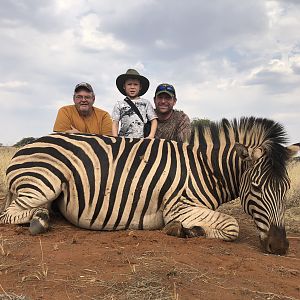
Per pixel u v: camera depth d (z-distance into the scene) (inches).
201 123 85.1
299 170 183.8
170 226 73.3
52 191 76.9
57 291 45.7
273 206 68.3
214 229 73.0
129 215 77.0
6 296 42.1
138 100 107.3
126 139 82.7
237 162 79.0
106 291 45.8
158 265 54.3
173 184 77.2
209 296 46.1
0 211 86.0
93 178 77.4
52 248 62.0
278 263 61.6
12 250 60.7
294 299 47.4
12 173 80.4
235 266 57.3
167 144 82.0
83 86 103.7
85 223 77.9
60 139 80.8
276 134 76.9
